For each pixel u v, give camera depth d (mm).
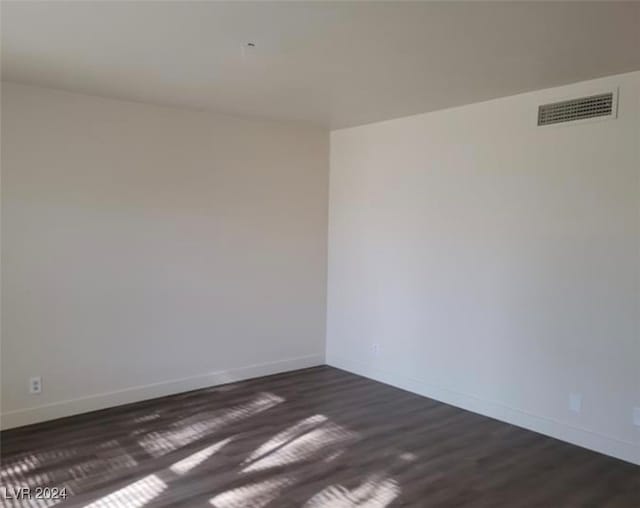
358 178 5066
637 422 3209
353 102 4020
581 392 3469
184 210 4395
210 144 4504
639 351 3188
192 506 2672
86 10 2293
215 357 4676
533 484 2977
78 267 3879
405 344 4672
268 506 2686
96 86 3613
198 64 3084
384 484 2947
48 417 3793
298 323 5250
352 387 4738
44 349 3756
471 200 4082
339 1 2156
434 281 4391
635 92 3148
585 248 3414
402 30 2477
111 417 3875
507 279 3863
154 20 2402
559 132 3521
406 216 4609
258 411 4082
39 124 3656
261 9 2248
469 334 4141
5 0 2191
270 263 4984
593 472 3125
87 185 3887
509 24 2387
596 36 2539
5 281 3576
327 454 3324
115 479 2939
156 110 4188
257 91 3707
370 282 4984
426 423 3881
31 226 3660
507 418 3895
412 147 4527
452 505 2738
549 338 3629
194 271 4484
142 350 4234
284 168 5016
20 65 3148
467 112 4082
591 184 3371
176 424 3771
